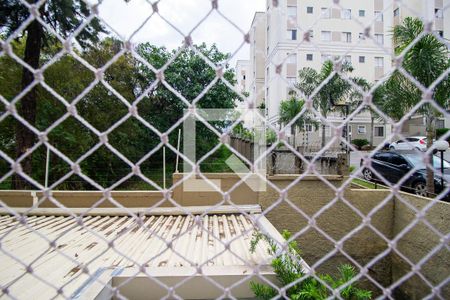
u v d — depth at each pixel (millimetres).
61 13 5410
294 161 5242
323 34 12953
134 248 2756
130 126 8609
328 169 5160
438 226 3941
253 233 3023
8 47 706
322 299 1500
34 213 3926
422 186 5910
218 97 9227
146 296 2090
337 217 4734
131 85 9422
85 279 2096
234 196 4629
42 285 2006
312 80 10797
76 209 3822
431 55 5090
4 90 6824
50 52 6938
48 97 7117
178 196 4559
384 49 811
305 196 4707
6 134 6984
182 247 2787
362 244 4801
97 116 7762
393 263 4848
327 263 4754
